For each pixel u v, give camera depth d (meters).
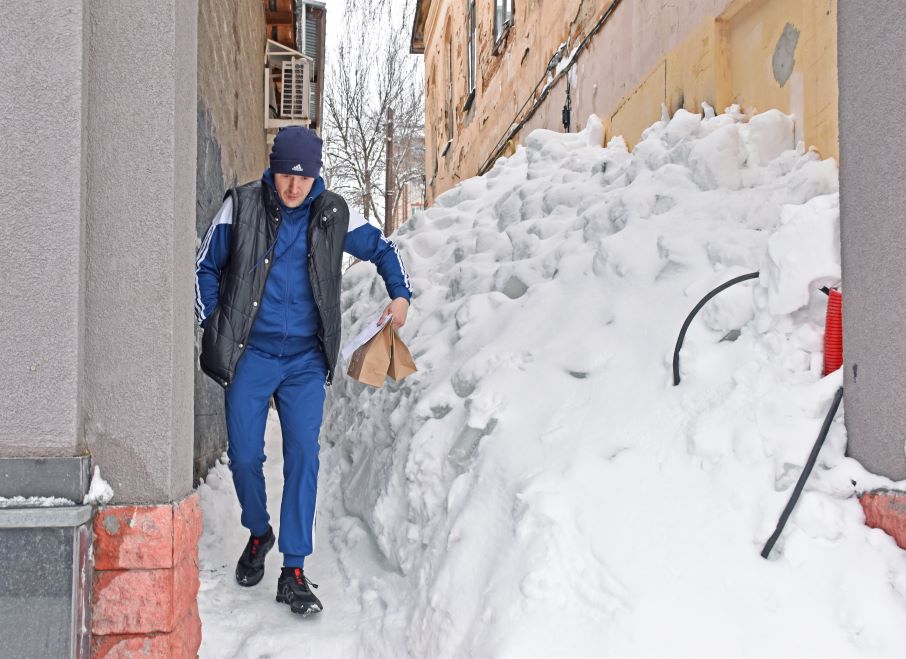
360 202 20.67
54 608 1.93
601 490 2.50
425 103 18.78
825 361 2.52
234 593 3.26
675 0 5.06
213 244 2.97
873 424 2.19
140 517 2.05
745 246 3.16
